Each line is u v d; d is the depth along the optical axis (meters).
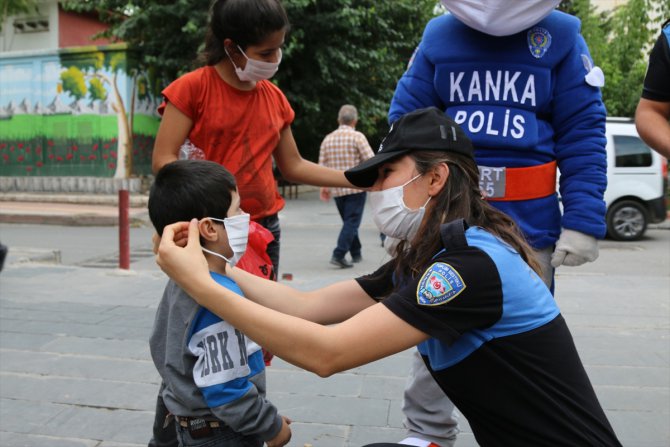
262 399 1.75
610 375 3.60
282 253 8.64
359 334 1.43
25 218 12.45
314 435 2.88
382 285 1.88
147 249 9.32
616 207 9.98
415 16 17.33
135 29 14.52
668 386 3.44
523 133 2.36
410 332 1.43
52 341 4.17
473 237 1.51
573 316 4.91
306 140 17.61
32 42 20.84
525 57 2.37
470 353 1.46
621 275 6.90
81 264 8.14
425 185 1.58
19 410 3.12
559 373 1.48
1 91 15.64
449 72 2.44
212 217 1.70
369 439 2.84
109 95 14.73
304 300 1.89
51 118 15.32
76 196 14.70
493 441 1.53
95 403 3.21
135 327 4.50
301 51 14.86
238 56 2.32
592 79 2.39
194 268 1.51
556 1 2.24
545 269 2.46
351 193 7.39
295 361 1.44
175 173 1.72
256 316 1.45
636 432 2.89
